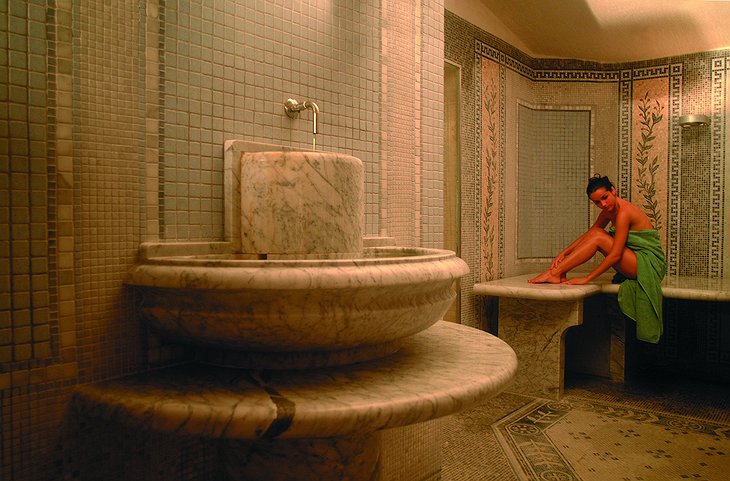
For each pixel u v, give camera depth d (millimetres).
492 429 2988
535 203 4613
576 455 2633
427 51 2188
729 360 4152
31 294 1109
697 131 4277
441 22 2271
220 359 1282
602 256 4621
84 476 1194
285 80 1627
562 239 4625
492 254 4145
